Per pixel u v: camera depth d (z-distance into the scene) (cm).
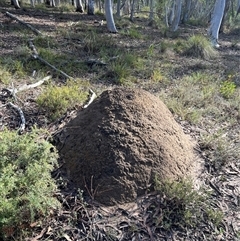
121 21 1221
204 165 291
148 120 273
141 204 232
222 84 532
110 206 229
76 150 259
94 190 236
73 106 379
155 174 247
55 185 218
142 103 283
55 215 218
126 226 215
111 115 268
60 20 1087
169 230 218
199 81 550
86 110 295
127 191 235
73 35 787
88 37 764
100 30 941
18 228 199
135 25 1212
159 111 291
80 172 247
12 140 236
